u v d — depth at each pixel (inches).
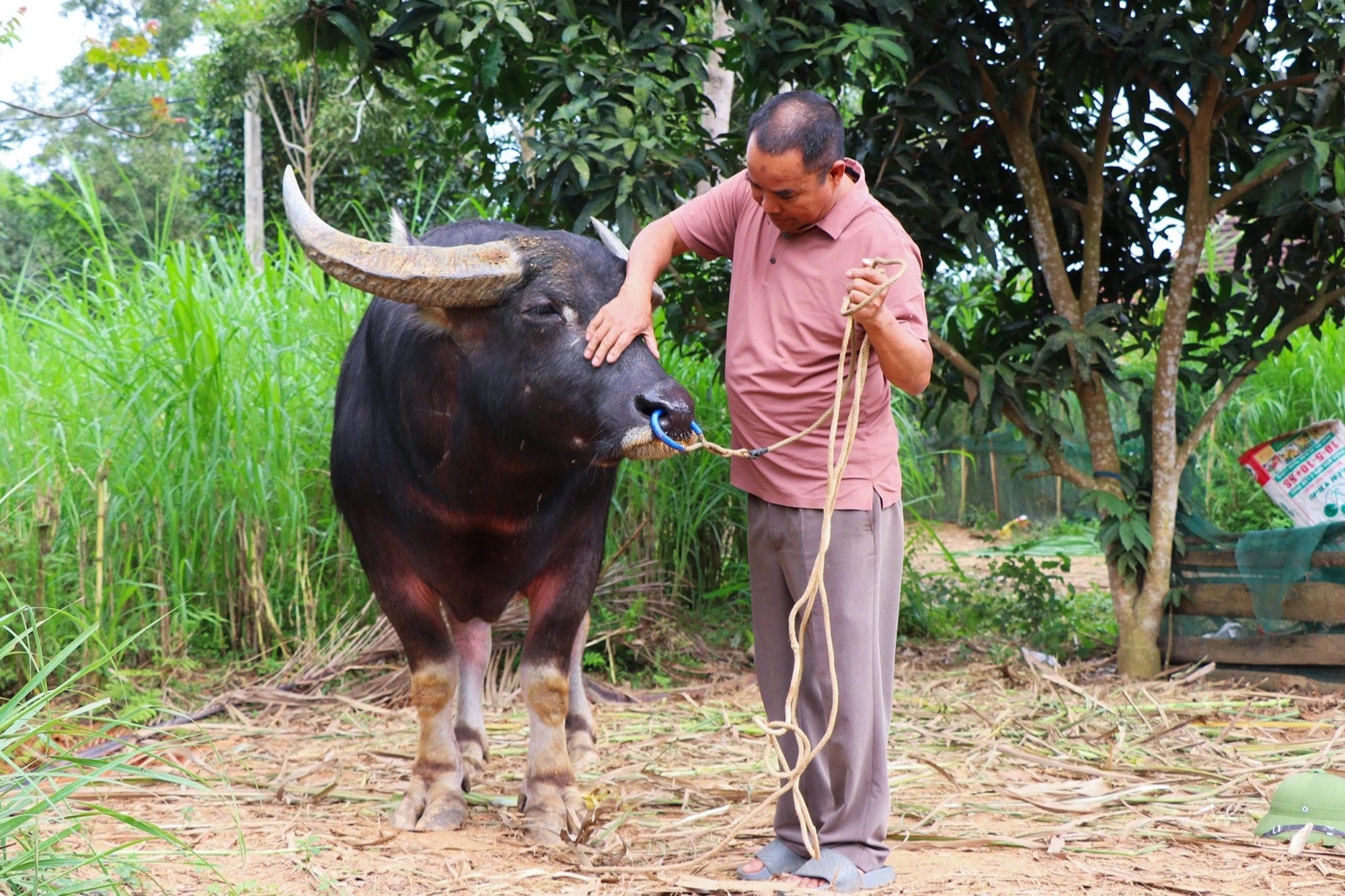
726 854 125.1
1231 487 368.8
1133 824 134.9
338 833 132.6
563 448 119.3
